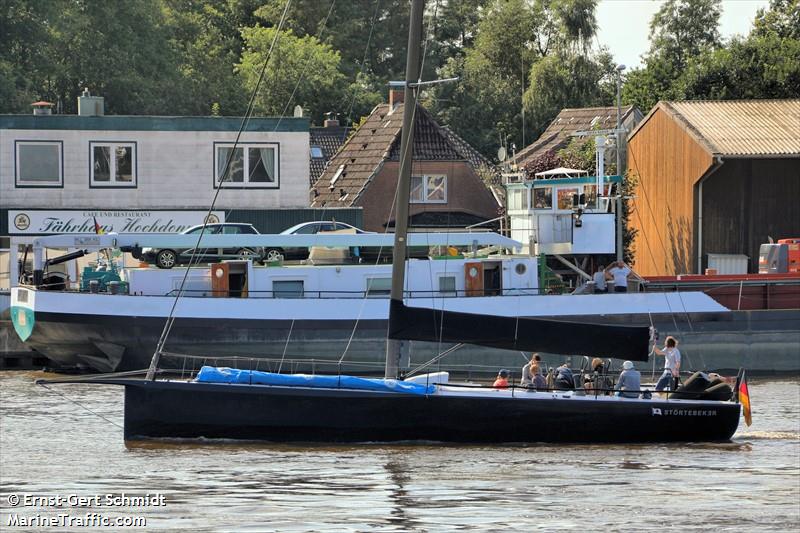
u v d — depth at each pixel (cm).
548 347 9562
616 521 7656
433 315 9694
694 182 19300
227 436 9731
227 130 17812
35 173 17300
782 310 15025
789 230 19438
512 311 14200
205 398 9675
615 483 8700
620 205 15238
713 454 9794
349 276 14112
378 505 7944
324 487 8406
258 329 13688
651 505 8075
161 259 14150
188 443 9712
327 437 9769
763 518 7769
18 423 10756
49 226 17225
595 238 15150
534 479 8769
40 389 13000
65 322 13488
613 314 14525
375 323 13875
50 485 8412
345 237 13938
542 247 15088
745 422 10431
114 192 17512
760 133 19400
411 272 14188
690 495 8350
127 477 8644
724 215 19425
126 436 9694
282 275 13962
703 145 18925
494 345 9606
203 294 13912
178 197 17700
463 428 9869
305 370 13812
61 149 17325
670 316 14725
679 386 10494
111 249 14612
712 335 14888
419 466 9119
